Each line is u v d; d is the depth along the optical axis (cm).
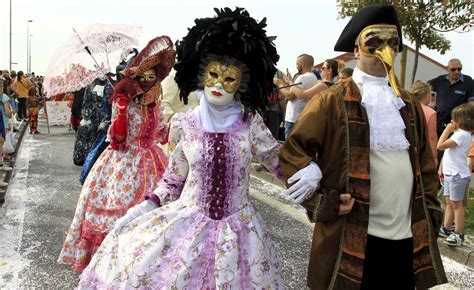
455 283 396
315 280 252
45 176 803
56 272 412
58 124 1627
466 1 711
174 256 253
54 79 441
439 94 693
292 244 486
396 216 249
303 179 238
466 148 471
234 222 260
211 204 260
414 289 255
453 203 468
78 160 899
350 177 244
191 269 249
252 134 267
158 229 263
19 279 396
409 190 251
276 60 268
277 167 271
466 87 674
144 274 250
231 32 255
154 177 397
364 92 250
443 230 492
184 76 275
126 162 396
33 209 601
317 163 256
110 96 438
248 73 264
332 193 243
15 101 1648
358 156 244
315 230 257
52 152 1074
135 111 400
